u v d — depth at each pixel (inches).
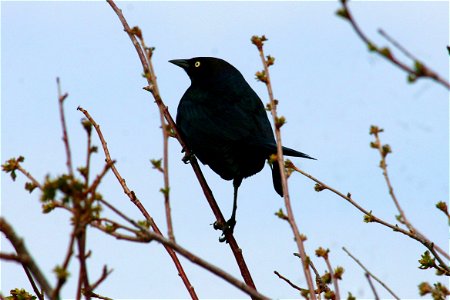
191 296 355.6
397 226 361.1
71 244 217.8
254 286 394.3
